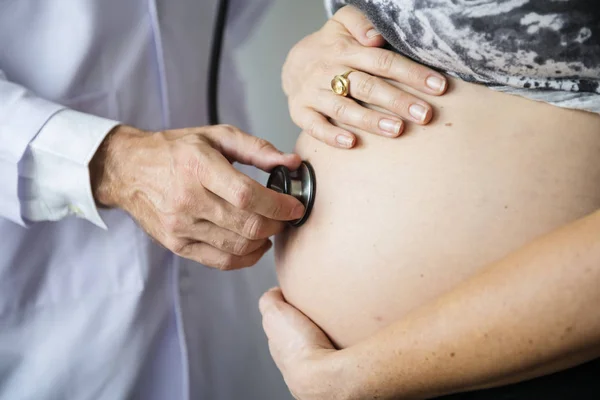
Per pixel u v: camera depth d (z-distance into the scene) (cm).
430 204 56
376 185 59
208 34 103
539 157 53
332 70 65
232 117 114
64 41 86
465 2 51
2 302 86
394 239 58
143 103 95
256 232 66
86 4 85
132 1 90
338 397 55
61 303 90
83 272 91
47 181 78
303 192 65
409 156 58
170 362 102
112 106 91
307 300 65
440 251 55
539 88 53
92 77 89
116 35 90
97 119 79
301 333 64
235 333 111
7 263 85
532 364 45
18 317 88
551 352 44
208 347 106
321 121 64
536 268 44
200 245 72
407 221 57
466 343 46
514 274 45
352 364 53
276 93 139
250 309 114
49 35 85
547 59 50
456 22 52
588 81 51
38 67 86
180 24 97
